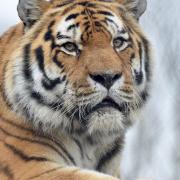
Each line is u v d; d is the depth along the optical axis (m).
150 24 22.14
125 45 12.17
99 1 12.62
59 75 12.00
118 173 13.09
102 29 12.07
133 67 12.20
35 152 12.18
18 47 12.33
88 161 12.70
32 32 12.35
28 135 12.25
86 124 12.05
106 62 11.63
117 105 11.77
